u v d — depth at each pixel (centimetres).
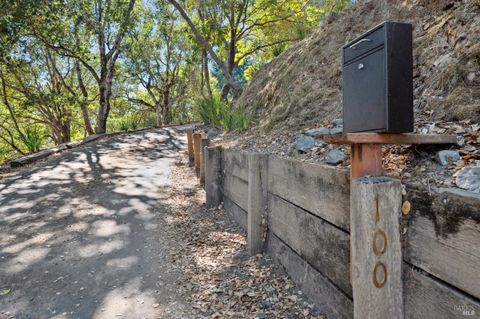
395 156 198
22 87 1452
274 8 1439
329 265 203
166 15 1702
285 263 267
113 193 546
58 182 609
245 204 366
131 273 298
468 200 116
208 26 1292
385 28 148
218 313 234
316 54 543
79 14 1195
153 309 245
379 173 160
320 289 214
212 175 475
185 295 261
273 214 291
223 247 340
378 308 150
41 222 418
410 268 143
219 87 3067
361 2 535
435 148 182
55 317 237
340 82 438
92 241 366
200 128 920
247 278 274
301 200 236
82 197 523
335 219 193
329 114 404
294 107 475
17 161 755
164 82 2291
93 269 305
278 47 1165
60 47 1235
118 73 1877
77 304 252
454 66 259
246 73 1708
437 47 315
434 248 130
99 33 1327
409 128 151
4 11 965
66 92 1691
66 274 296
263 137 466
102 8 1330
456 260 121
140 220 431
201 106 857
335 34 535
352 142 153
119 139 1162
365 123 165
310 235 225
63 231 391
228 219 421
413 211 141
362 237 152
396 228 147
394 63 148
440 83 267
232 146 493
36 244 356
